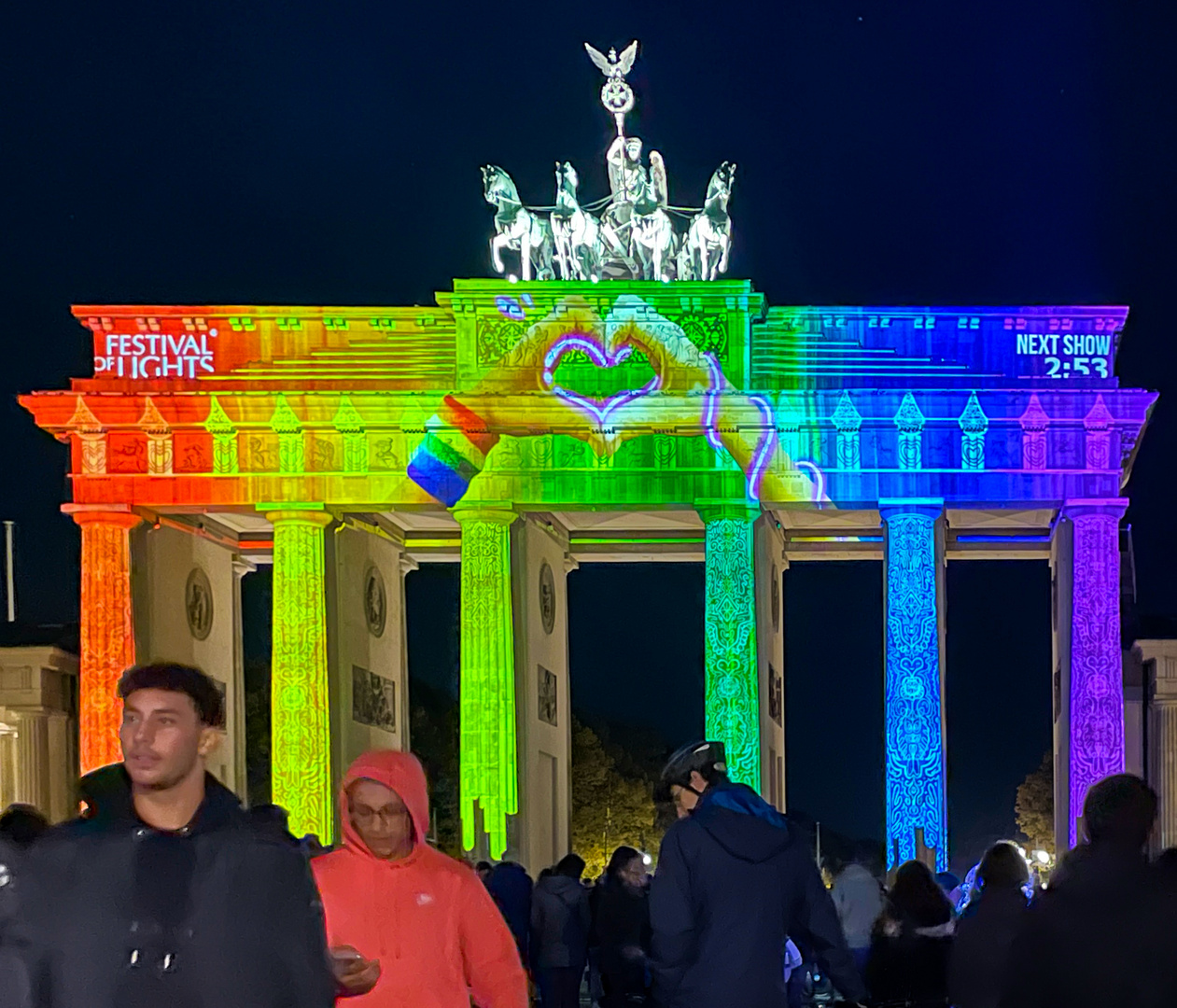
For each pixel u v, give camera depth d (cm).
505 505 9831
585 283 9838
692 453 9888
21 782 10681
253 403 9812
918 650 9788
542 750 10550
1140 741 10738
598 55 10362
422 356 9906
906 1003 3047
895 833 9781
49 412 9825
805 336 9906
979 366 9900
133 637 9819
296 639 9756
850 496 9819
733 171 10238
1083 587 9775
